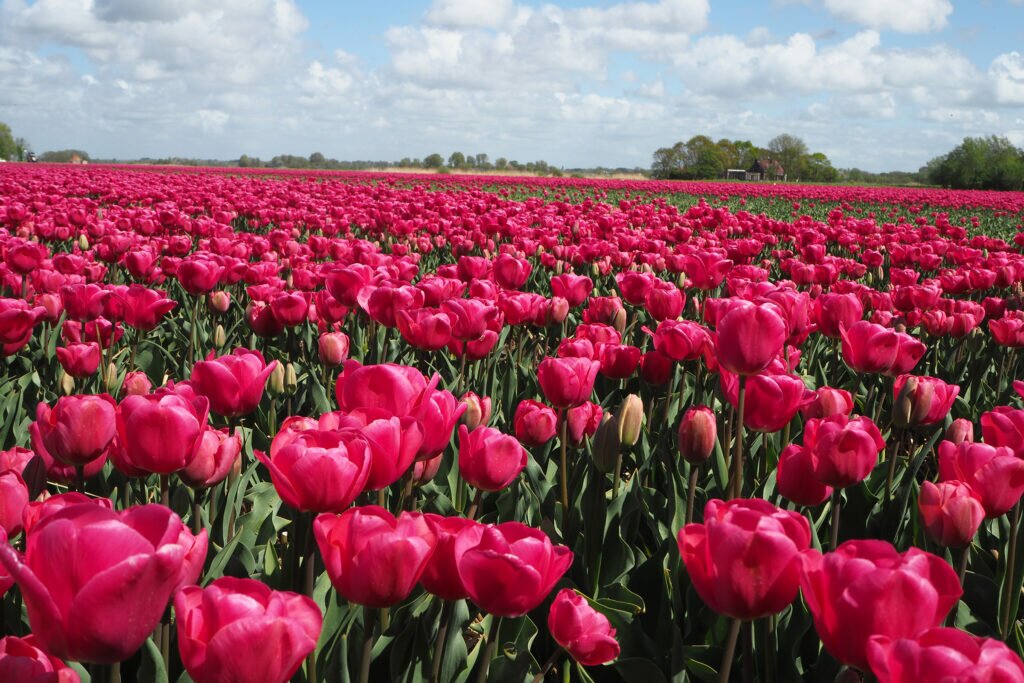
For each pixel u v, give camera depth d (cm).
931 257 1030
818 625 160
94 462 281
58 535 137
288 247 935
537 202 1730
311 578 225
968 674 132
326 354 458
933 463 532
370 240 1366
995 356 665
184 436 223
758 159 14950
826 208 3584
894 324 652
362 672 198
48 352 587
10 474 220
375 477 216
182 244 879
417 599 257
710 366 402
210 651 141
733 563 161
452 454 390
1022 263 866
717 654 271
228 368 288
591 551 317
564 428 344
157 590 139
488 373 540
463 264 678
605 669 296
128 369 564
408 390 242
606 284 1000
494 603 183
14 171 3475
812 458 255
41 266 659
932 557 160
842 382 658
